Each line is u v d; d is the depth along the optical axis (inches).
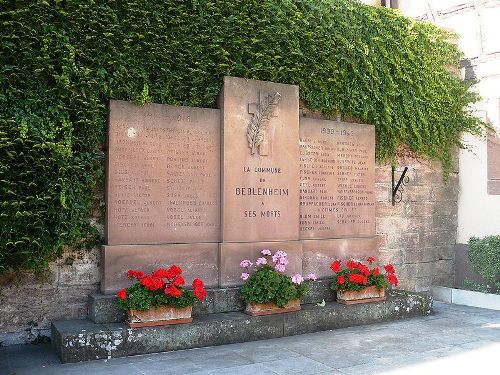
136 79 236.8
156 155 240.4
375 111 309.1
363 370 183.3
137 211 234.8
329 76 291.7
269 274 238.7
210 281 247.6
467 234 356.2
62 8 220.5
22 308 218.4
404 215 331.6
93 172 227.3
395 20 324.5
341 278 263.7
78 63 222.5
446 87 344.8
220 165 255.6
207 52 253.8
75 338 193.3
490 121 346.3
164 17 242.2
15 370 182.1
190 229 246.8
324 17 290.4
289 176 271.6
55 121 217.2
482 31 351.3
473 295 317.4
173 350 209.5
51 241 215.6
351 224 298.7
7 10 210.2
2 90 209.5
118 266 227.5
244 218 257.3
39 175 211.0
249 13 265.7
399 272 327.0
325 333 241.9
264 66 267.9
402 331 245.1
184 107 248.1
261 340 228.2
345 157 298.2
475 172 354.6
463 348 213.3
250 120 262.4
